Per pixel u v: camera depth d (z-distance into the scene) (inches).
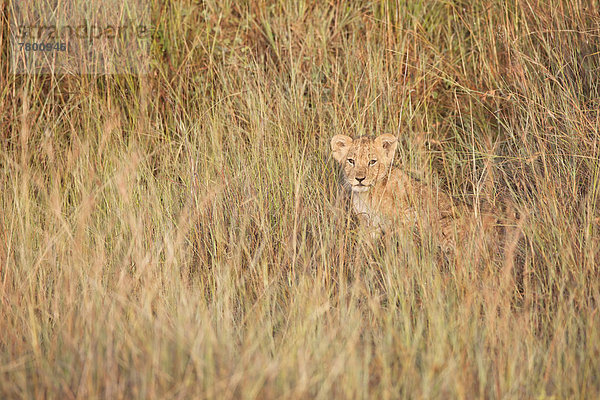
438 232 394.0
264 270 362.3
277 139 447.8
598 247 352.5
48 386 270.7
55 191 394.3
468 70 526.3
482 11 529.3
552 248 364.2
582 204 375.2
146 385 264.5
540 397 273.7
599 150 399.9
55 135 474.3
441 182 447.5
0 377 272.4
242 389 263.0
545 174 397.4
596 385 287.4
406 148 476.7
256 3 556.1
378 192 432.5
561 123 428.8
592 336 300.7
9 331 316.2
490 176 410.6
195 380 274.2
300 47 536.1
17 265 370.6
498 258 379.6
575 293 331.0
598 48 463.8
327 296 337.7
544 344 311.3
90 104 487.5
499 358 286.2
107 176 427.2
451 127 504.1
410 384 276.4
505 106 482.9
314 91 498.0
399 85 492.7
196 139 473.1
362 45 531.5
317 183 419.8
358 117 461.7
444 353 290.5
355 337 298.4
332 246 388.5
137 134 480.4
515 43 480.4
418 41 529.3
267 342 311.6
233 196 424.2
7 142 481.1
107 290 348.8
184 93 521.3
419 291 350.6
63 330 304.5
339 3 560.1
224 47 527.5
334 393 272.2
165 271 354.0
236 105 498.6
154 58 521.7
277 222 410.0
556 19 478.0
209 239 408.2
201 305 334.3
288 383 268.4
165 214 415.2
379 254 394.0
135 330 298.5
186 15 537.6
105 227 404.8
